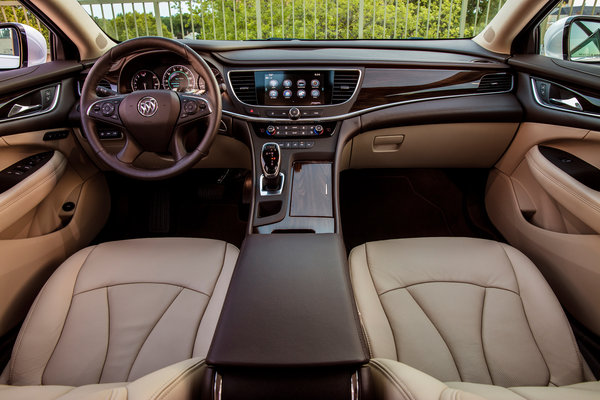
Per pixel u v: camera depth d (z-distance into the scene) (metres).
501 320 0.92
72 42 1.47
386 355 0.85
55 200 1.42
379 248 1.16
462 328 0.90
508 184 1.57
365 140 1.51
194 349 0.87
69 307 0.97
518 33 1.42
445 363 0.84
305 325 0.68
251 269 0.85
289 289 0.78
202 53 1.39
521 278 1.01
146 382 0.53
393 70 1.41
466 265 1.07
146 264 1.09
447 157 1.60
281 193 1.18
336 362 0.60
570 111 1.23
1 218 1.09
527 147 1.43
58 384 0.81
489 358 0.85
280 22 4.45
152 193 1.95
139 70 1.35
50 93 1.39
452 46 1.61
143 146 1.16
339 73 1.39
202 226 1.92
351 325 0.68
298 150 1.31
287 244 0.95
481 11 3.08
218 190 1.97
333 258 0.89
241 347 0.63
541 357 0.85
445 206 1.97
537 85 1.37
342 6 4.18
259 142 1.33
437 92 1.43
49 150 1.40
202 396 0.58
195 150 1.13
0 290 1.09
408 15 3.90
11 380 0.83
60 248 1.40
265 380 0.59
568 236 1.20
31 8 1.36
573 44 1.39
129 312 0.95
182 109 1.12
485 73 1.45
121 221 1.88
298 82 1.38
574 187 1.14
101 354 0.86
